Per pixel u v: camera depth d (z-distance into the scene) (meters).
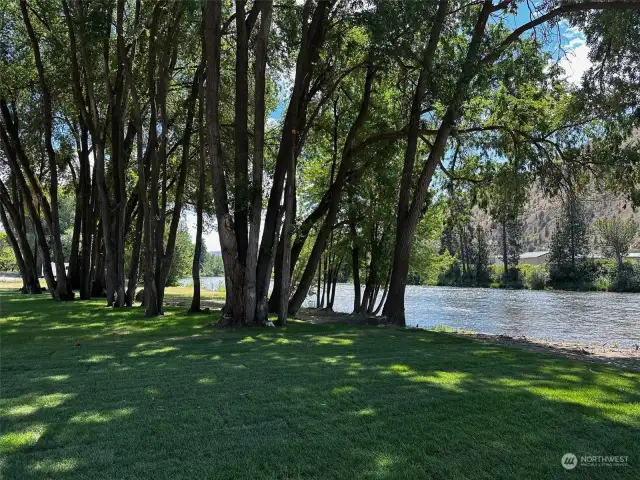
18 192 27.06
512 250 74.62
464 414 4.82
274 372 6.59
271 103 20.66
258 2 13.08
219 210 12.16
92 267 26.38
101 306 18.88
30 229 42.31
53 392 5.52
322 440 4.12
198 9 11.15
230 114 18.78
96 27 15.30
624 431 4.46
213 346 8.91
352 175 17.56
